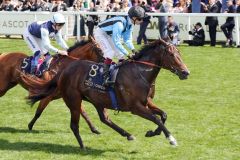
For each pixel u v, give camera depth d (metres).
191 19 23.19
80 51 11.51
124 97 9.45
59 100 13.88
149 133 9.72
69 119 12.02
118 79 9.48
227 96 14.20
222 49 22.00
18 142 10.20
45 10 25.75
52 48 11.02
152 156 9.38
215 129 11.09
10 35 26.23
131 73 9.45
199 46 22.88
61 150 9.70
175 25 22.89
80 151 9.66
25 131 10.99
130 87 9.38
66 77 9.86
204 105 13.25
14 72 11.15
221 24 23.12
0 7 26.95
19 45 23.06
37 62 11.12
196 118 12.01
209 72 17.47
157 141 10.27
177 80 16.39
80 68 9.84
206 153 9.55
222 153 9.55
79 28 23.95
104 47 11.05
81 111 10.80
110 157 9.30
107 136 10.62
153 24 23.95
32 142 10.20
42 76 10.98
